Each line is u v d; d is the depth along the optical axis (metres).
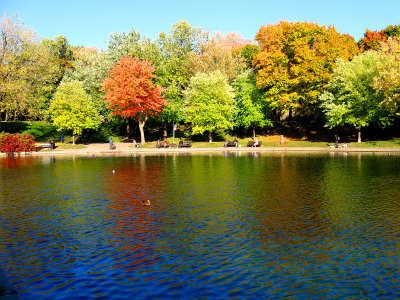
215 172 24.22
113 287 7.61
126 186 19.02
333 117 46.22
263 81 52.31
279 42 52.44
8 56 47.38
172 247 9.84
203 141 56.25
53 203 15.12
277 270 8.35
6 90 46.41
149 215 13.05
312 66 49.06
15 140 41.88
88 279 7.98
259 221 12.16
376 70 42.72
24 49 49.41
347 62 46.66
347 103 45.88
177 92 56.41
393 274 8.10
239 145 48.84
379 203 14.51
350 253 9.30
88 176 22.86
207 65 58.09
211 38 63.28
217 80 52.22
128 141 57.16
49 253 9.50
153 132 62.44
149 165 29.12
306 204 14.49
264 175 22.59
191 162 31.38
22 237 10.77
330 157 34.72
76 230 11.41
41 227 11.74
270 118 59.84
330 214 12.92
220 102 52.81
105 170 25.97
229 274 8.17
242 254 9.30
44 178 22.11
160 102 49.66
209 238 10.52
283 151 44.03
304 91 51.31
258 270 8.36
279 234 10.80
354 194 16.34
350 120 44.91
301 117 63.66
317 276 8.05
